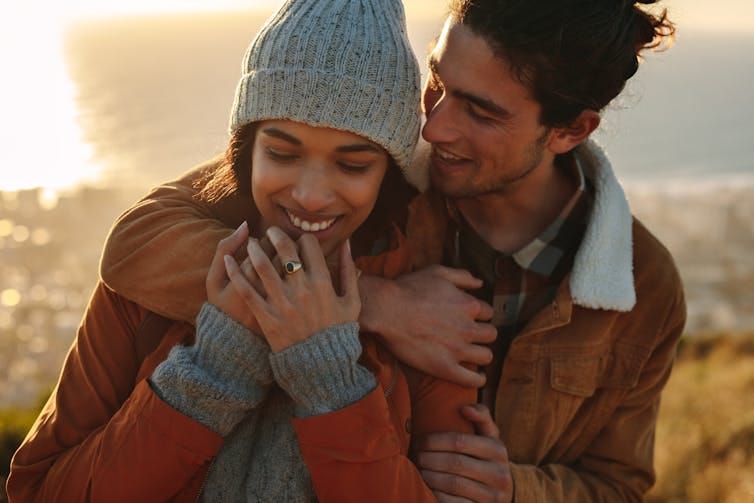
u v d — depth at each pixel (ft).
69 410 5.88
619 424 7.57
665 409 27.22
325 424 5.22
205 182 6.57
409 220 7.09
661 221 202.18
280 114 5.39
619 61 6.89
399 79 5.63
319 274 5.36
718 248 180.55
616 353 7.43
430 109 7.09
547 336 7.18
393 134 5.63
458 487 6.01
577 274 6.98
